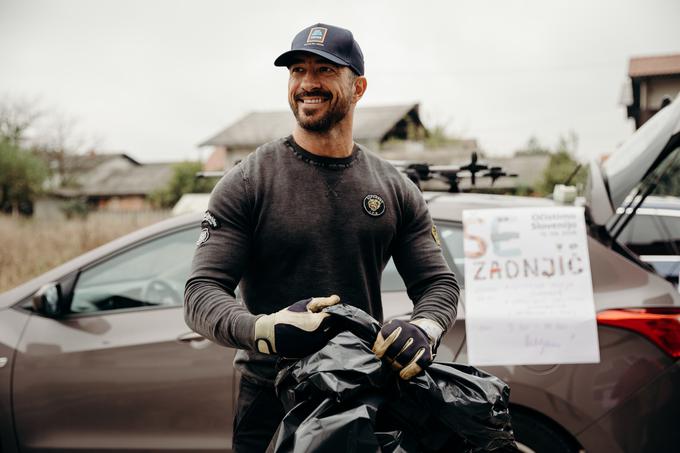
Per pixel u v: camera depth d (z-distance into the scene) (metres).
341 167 1.67
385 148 32.16
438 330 1.57
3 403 2.96
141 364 2.88
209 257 1.56
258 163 1.66
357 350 1.41
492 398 1.43
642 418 2.56
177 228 3.13
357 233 1.65
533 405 2.62
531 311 2.65
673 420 2.55
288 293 1.63
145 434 2.87
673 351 2.56
